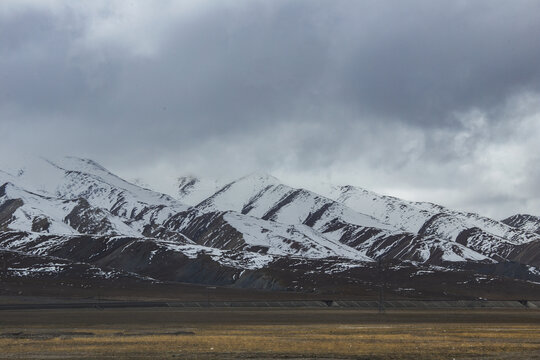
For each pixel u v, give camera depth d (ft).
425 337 348.59
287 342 314.76
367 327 449.48
